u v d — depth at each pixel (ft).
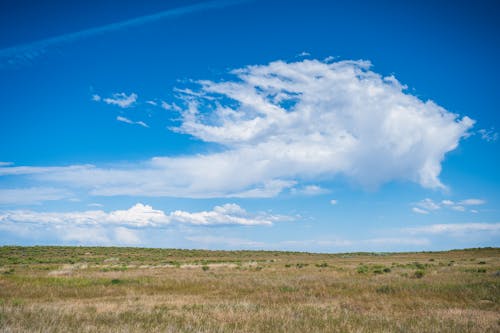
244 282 78.48
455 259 183.01
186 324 35.73
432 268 118.83
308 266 140.15
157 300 55.52
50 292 63.57
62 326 33.81
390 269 115.96
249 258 227.61
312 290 65.92
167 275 98.22
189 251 288.51
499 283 69.26
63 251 252.83
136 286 73.10
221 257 242.37
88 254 240.53
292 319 39.06
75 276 94.73
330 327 35.78
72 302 53.21
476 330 35.45
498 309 48.37
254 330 34.09
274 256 255.29
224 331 33.35
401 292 61.52
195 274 101.91
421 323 37.91
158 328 33.96
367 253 285.02
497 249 252.01
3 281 79.25
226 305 48.47
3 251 238.27
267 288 70.18
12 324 33.91
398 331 34.88
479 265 132.87
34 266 143.64
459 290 62.49
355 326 36.45
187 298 57.98
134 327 34.14
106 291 65.36
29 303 51.52
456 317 41.81
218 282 79.00
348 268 124.88
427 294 59.77
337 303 53.11
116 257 222.48
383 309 48.47
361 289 67.31
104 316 39.68
